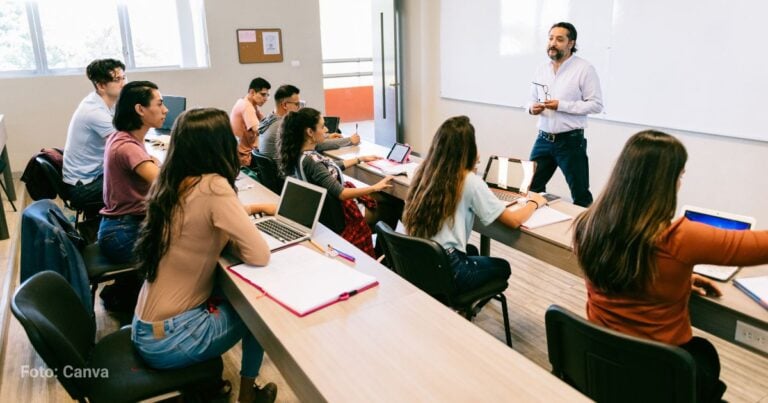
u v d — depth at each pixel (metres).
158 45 6.08
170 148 1.58
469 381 1.10
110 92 3.14
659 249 1.33
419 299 1.47
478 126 6.02
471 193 2.12
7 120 5.41
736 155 3.71
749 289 1.56
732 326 1.53
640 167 1.33
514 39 5.25
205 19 6.11
